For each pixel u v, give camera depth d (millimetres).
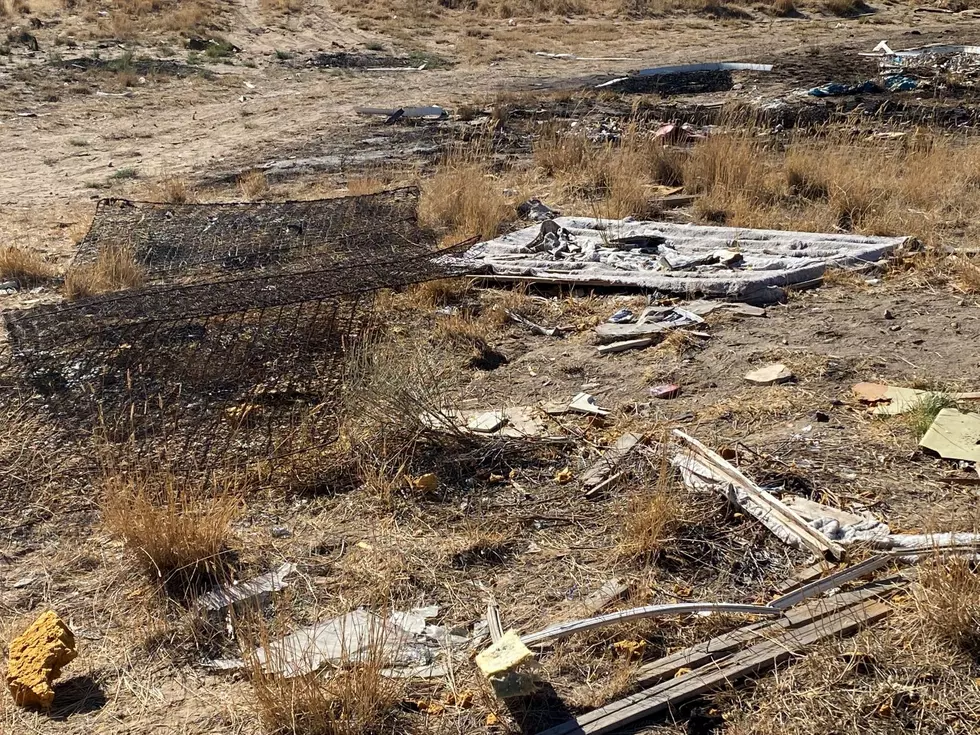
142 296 6539
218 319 6477
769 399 5340
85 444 5188
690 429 5070
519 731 3215
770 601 3709
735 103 15008
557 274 7598
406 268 6977
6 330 6754
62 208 11016
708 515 4215
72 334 6168
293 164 13023
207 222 9234
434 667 3518
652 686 3357
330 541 4320
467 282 7449
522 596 3908
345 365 5820
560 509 4457
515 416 5410
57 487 4844
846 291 7062
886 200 9109
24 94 18516
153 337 6258
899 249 7719
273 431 5230
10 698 3496
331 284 6574
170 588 4059
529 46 25141
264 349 6145
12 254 8406
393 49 25188
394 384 5105
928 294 6887
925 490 4344
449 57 24047
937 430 4738
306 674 3322
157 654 3703
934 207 8859
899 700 3125
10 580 4176
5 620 3918
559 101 16359
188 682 3559
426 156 12938
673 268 7602
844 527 4062
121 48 23438
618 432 5113
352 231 8602
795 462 4621
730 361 5898
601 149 11820
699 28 27688
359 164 12766
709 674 3344
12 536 4484
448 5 30891
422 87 19734
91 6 27438
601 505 4465
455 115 16078
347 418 5242
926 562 3604
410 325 6715
